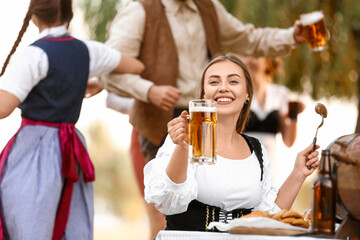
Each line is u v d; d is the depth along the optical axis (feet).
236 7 25.03
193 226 10.96
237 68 11.61
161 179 10.46
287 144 20.95
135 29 16.84
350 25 26.16
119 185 72.69
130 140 18.26
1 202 13.41
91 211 14.46
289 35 18.70
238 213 11.19
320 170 8.82
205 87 11.60
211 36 17.56
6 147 13.76
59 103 14.10
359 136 9.07
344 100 27.37
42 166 13.66
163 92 16.22
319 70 26.71
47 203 13.48
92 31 26.37
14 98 13.65
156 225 17.84
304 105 20.31
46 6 14.39
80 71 14.58
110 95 19.94
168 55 16.92
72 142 14.20
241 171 11.31
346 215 8.92
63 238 13.97
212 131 9.48
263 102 20.92
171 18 17.13
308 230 8.78
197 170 11.00
